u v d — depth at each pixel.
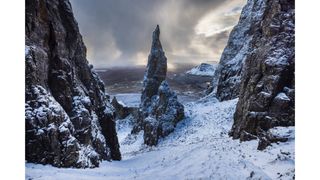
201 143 31.16
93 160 23.98
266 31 27.95
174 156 27.23
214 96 55.78
